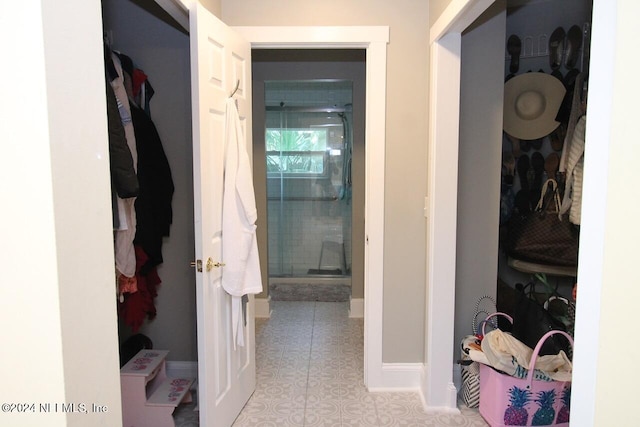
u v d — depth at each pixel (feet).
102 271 3.66
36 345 3.17
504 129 10.61
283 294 16.11
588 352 3.05
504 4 8.42
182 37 8.64
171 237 9.06
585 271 3.07
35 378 3.19
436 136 7.92
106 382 3.72
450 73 7.83
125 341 8.96
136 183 6.24
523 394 7.35
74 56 3.29
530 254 9.78
